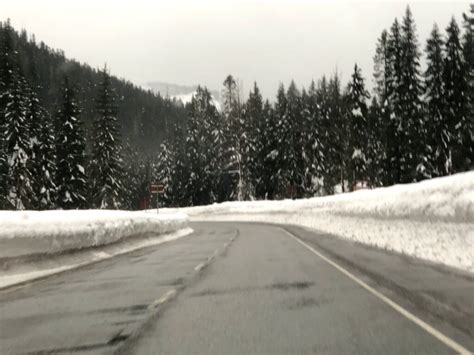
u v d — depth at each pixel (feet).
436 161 141.18
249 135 257.55
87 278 37.24
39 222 40.73
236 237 81.76
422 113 148.97
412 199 47.50
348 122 183.42
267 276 35.78
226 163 258.57
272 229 106.01
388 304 25.03
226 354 16.99
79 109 171.32
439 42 146.72
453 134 138.92
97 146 180.75
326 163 223.71
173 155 293.64
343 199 85.46
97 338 19.66
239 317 22.68
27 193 145.79
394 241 48.96
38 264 39.24
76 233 46.62
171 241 77.97
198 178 271.49
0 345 18.94
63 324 22.33
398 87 152.05
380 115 174.91
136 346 18.30
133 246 63.62
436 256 38.42
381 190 68.74
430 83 145.07
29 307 26.63
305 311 23.66
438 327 20.22
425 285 28.94
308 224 110.01
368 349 17.19
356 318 22.02
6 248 35.91
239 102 247.50
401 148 150.20
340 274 36.14
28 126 151.33
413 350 16.99
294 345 17.85
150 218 76.33
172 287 32.12
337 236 74.59
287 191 230.89
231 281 33.81
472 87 138.21
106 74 185.78
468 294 25.75
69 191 164.45
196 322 21.94
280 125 237.25
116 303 27.09
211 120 284.20
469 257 33.71
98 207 179.93
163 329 20.83
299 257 48.55
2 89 151.33
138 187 353.51
